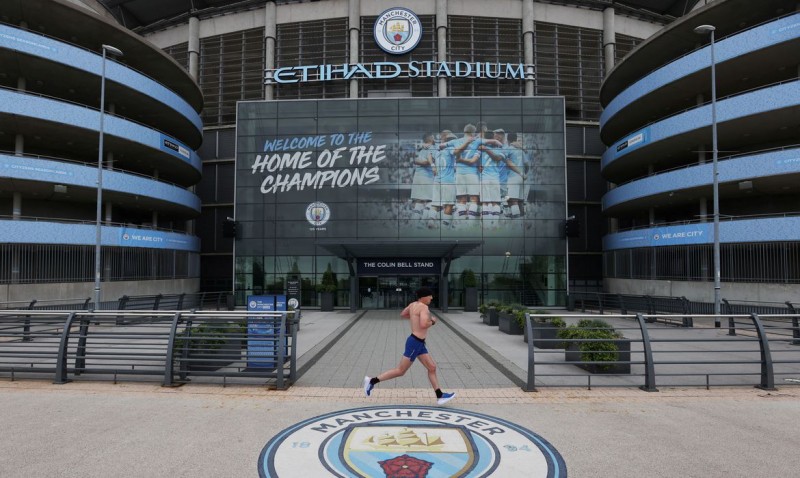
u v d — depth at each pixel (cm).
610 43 3556
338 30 3481
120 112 2969
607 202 3169
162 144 2805
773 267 2086
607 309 2752
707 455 482
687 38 2638
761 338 784
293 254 2828
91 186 2416
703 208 2608
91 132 2428
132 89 2606
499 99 2867
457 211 2811
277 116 2900
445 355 1136
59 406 660
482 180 2823
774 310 1927
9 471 439
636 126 3197
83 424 579
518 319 1477
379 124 2862
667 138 2491
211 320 924
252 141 2900
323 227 2827
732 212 2673
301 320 2011
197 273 3378
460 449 493
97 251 2028
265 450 490
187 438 528
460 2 3431
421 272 2559
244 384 792
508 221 2805
